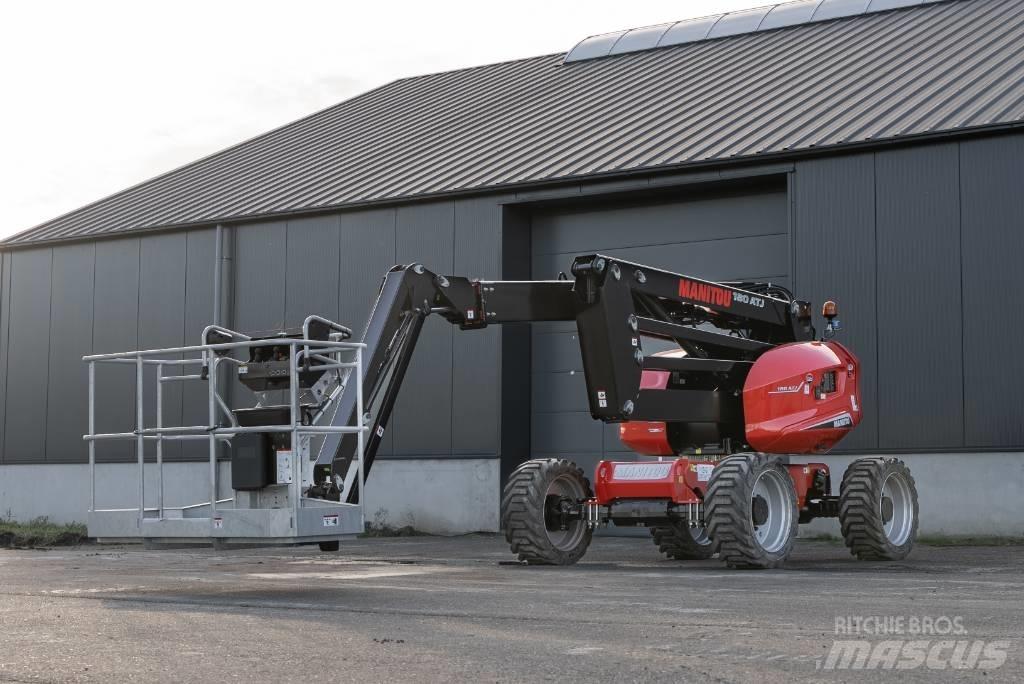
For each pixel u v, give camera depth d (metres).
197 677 4.57
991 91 15.88
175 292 20.86
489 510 17.83
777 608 6.69
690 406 11.27
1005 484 14.17
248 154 24.91
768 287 12.55
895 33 20.33
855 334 15.26
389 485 18.59
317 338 8.10
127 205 22.92
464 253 18.56
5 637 5.68
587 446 18.14
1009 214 14.44
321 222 19.80
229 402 19.70
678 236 17.70
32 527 18.88
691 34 23.78
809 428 11.20
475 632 5.73
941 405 14.61
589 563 11.42
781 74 19.83
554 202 18.20
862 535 11.05
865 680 4.42
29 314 22.03
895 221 15.16
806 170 15.86
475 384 18.11
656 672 4.59
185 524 7.98
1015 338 14.25
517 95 23.47
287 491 7.83
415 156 21.16
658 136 18.42
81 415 21.33
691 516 10.47
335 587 8.42
